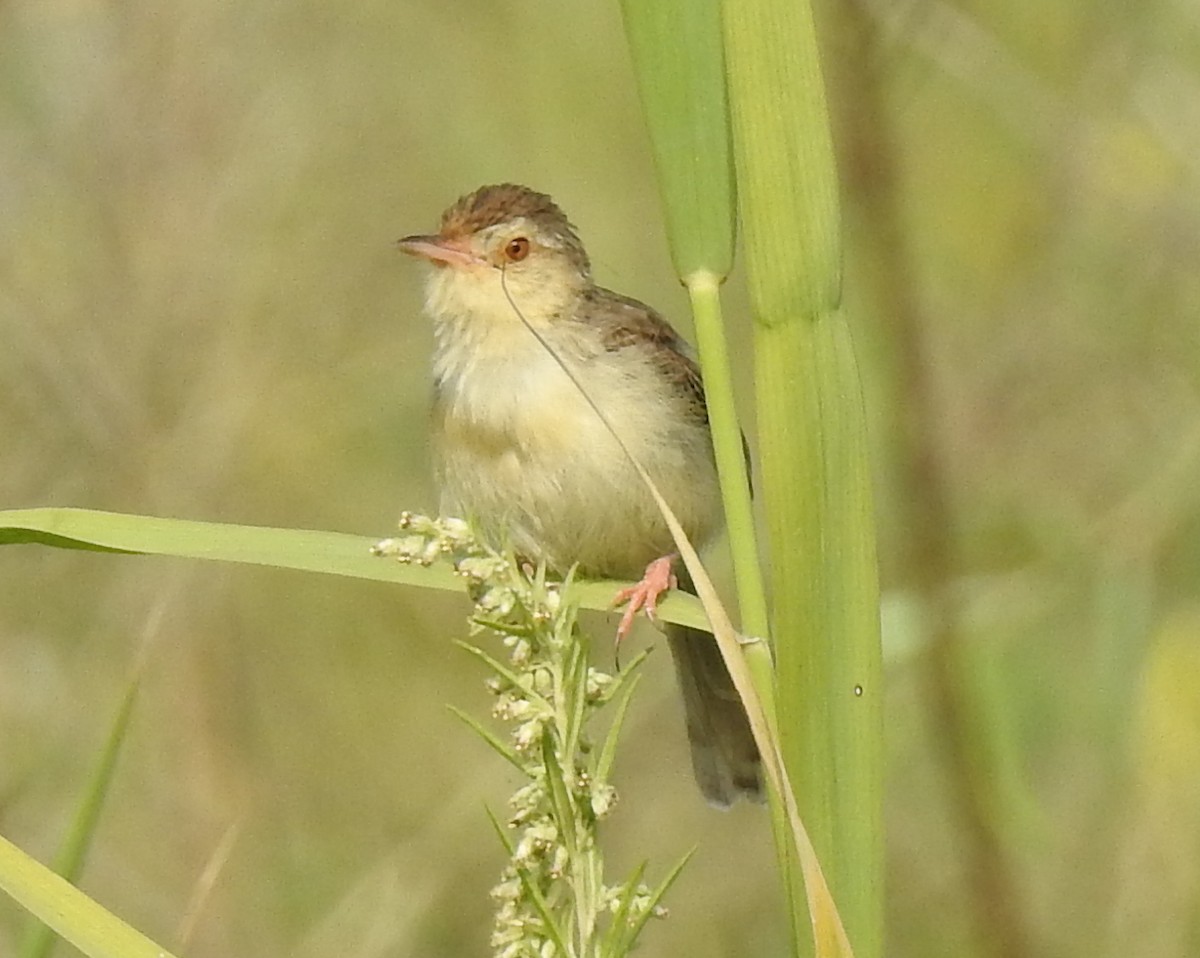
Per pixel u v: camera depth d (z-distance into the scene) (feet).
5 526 18.07
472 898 33.37
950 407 36.50
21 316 36.35
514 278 27.68
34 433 36.09
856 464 15.42
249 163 39.32
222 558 18.08
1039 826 30.53
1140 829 30.73
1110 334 37.35
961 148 39.34
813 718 15.34
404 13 42.57
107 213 37.73
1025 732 32.81
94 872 33.14
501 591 15.17
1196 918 30.17
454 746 37.24
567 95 43.75
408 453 39.37
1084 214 37.78
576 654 15.11
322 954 31.81
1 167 37.65
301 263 39.86
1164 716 30.91
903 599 29.96
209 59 38.99
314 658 37.76
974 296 38.50
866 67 31.27
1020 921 28.99
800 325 15.31
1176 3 36.55
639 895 14.97
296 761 36.58
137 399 36.60
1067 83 36.99
